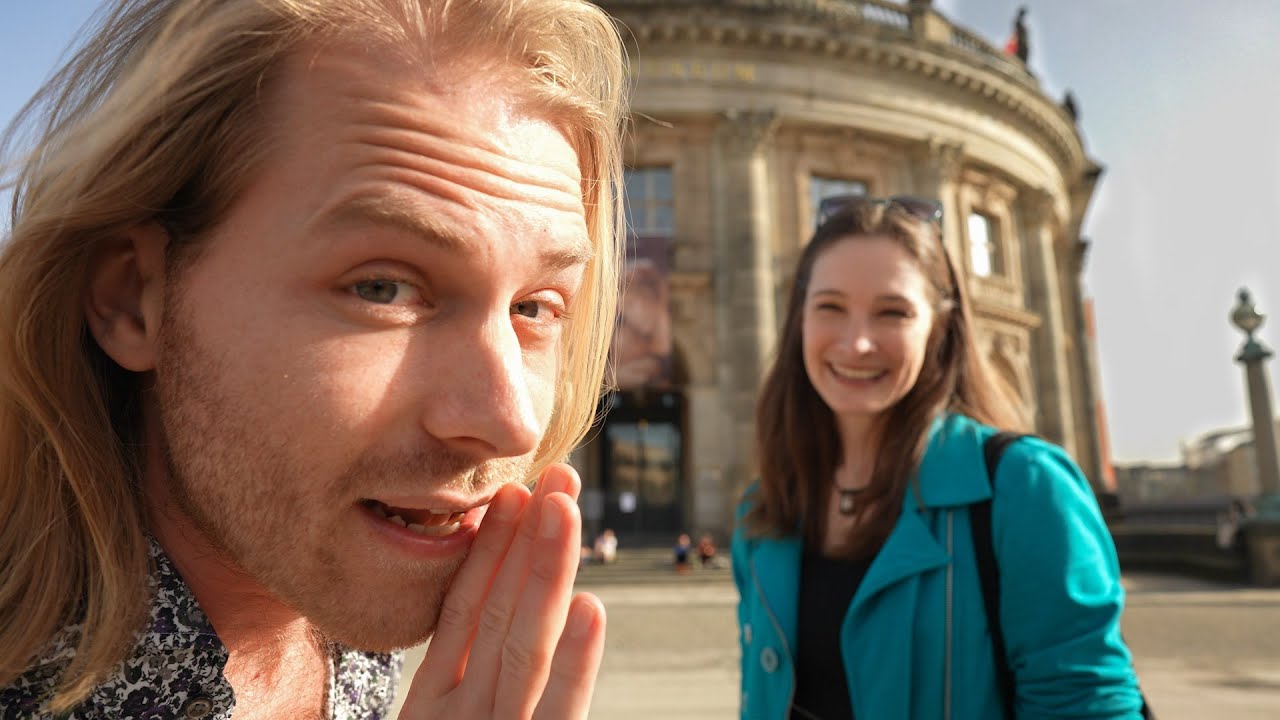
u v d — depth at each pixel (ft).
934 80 71.41
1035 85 82.53
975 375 6.71
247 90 2.06
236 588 2.54
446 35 2.14
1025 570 5.16
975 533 5.47
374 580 2.09
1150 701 19.38
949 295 6.74
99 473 2.28
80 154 2.15
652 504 71.87
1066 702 4.86
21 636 2.18
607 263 3.40
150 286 2.24
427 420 2.00
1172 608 39.01
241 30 2.05
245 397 2.00
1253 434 52.03
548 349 2.47
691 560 57.57
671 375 67.10
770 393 7.52
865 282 6.32
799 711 6.28
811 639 6.31
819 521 6.79
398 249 1.98
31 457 2.30
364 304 1.99
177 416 2.15
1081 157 95.04
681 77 65.05
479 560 2.28
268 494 2.00
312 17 2.03
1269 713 17.93
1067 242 99.35
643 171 65.98
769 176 67.05
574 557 2.27
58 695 2.16
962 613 5.33
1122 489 146.20
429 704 2.22
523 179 2.19
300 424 1.96
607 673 24.34
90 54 2.54
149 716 2.30
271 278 2.01
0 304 2.18
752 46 66.08
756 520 7.22
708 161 65.98
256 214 2.04
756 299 63.05
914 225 6.61
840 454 6.95
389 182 1.97
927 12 73.00
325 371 1.96
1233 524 52.70
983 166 75.31
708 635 32.19
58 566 2.25
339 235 1.96
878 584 5.57
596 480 71.36
